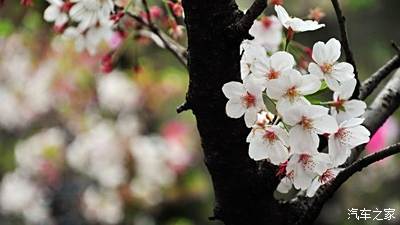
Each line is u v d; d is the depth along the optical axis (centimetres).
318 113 123
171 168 353
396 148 126
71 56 350
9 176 361
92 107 363
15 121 371
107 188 352
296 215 133
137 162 348
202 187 369
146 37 156
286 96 123
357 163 127
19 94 364
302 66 145
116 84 358
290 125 123
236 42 125
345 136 125
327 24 327
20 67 356
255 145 124
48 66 355
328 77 125
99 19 147
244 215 132
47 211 357
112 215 354
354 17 383
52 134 358
